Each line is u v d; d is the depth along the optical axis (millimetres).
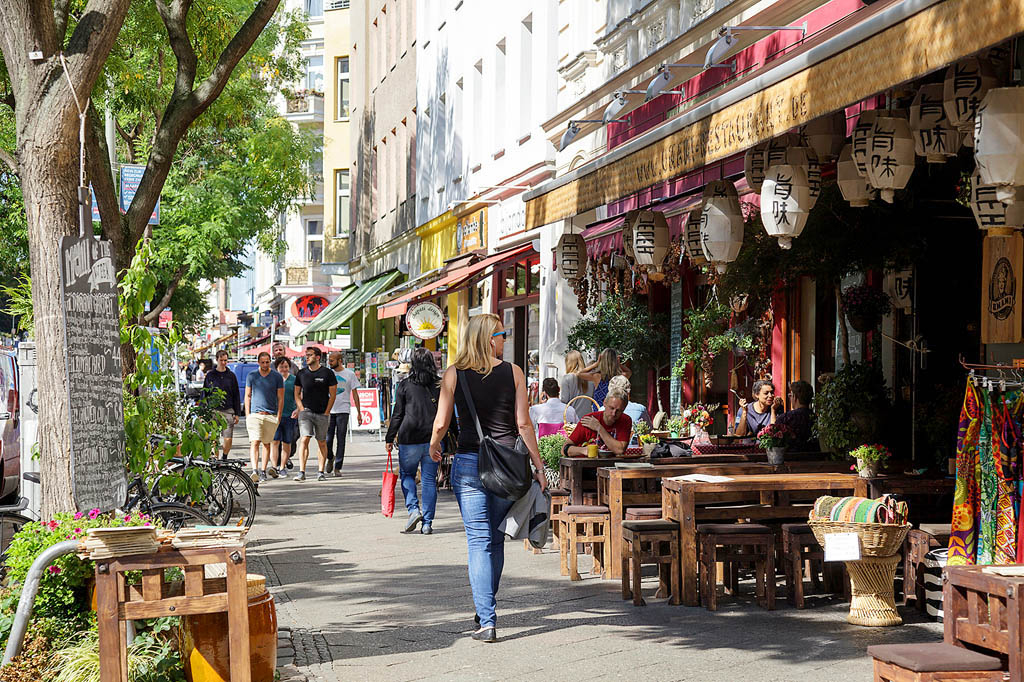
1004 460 7375
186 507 10359
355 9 46469
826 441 10289
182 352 14062
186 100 9633
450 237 30000
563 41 21000
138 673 6188
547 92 21875
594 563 10617
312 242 60594
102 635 5652
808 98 7074
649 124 15750
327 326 36812
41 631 6750
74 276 6613
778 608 8961
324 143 33344
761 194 9352
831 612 8781
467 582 10141
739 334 15367
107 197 9148
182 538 5824
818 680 6777
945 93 7254
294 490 18609
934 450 9719
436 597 9461
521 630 8219
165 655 6316
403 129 37000
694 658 7328
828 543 8133
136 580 6633
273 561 11320
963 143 7855
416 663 7285
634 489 10641
